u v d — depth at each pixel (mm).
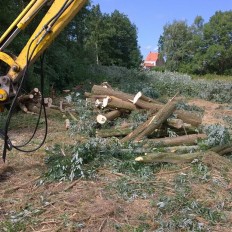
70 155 6352
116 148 6465
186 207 4699
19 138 8141
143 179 5590
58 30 4891
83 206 4707
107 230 4242
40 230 4223
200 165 6023
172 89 19047
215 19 60625
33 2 4891
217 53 58438
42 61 5137
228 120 11891
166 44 65250
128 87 16375
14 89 4996
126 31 58625
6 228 4238
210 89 18484
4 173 5895
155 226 4316
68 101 11375
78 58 24188
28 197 5008
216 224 4441
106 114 9086
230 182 5633
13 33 4961
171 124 7879
